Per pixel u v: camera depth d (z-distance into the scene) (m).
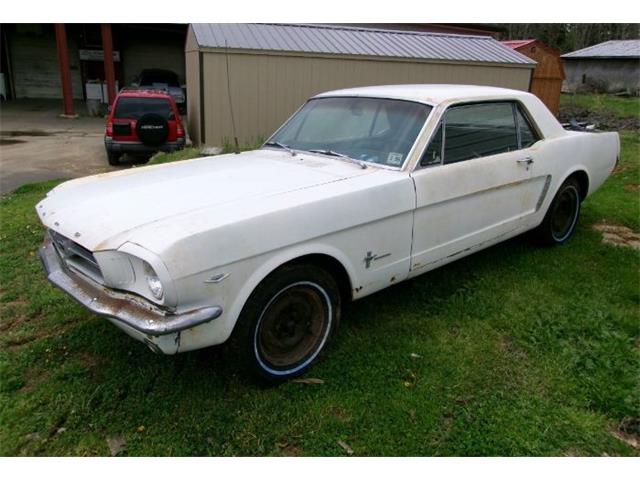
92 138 14.62
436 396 2.98
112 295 2.71
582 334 3.62
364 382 3.09
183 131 10.88
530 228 4.73
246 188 3.14
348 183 3.26
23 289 4.19
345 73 11.23
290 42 11.16
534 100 4.68
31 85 25.70
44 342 3.44
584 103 24.14
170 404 2.88
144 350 3.38
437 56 11.89
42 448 2.59
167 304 2.48
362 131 3.95
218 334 2.70
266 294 2.85
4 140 13.96
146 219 2.71
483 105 4.12
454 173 3.73
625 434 2.77
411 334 3.59
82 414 2.80
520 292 4.21
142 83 21.39
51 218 3.05
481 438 2.68
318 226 2.97
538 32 49.72
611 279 4.49
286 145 4.28
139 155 11.03
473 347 3.45
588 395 3.00
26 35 24.88
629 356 3.36
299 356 3.14
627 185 7.91
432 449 2.61
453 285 4.32
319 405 2.89
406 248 3.54
